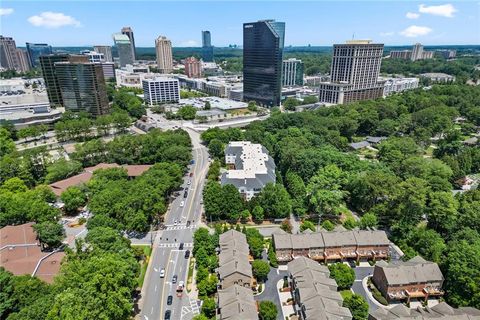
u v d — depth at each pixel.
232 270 103.69
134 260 105.12
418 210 135.00
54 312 75.81
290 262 110.62
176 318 96.25
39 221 132.12
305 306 90.12
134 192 144.12
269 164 192.50
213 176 188.88
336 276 107.50
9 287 87.62
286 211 149.25
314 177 161.25
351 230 127.81
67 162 192.12
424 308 95.75
